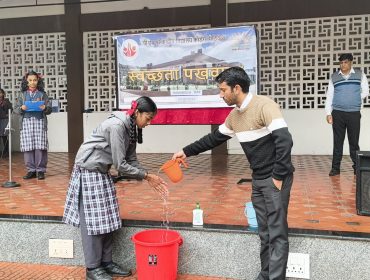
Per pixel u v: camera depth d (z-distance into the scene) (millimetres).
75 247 3408
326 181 5094
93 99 8812
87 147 2996
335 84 5434
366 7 7391
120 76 6117
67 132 8953
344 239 2889
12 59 9055
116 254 3338
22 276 3250
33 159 5539
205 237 3156
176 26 8281
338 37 7586
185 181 5258
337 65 7664
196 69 5816
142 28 8430
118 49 6086
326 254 2932
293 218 3422
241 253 3094
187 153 3033
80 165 3002
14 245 3527
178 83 5906
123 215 3590
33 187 4957
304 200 4082
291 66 7863
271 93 7973
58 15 8742
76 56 8680
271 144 2621
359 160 3465
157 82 5980
